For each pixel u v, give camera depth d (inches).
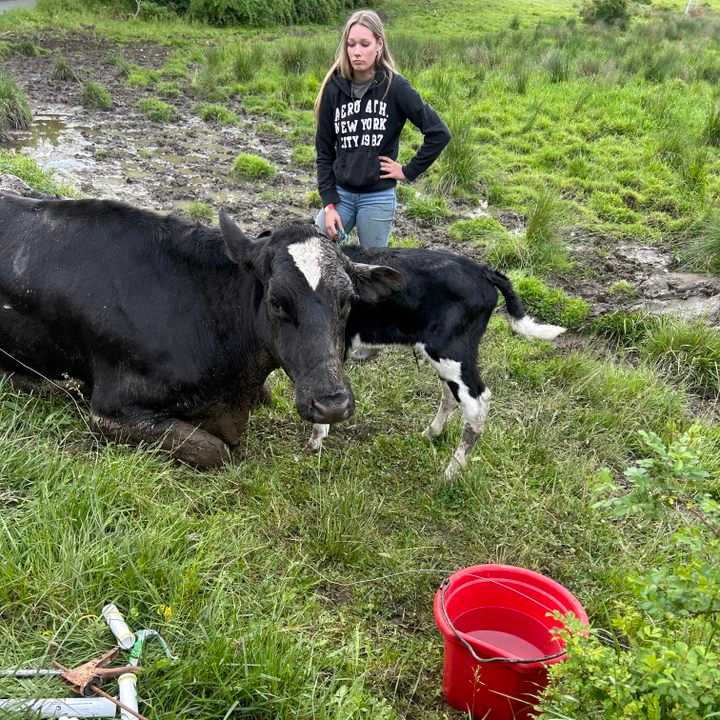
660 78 365.4
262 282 94.2
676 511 102.6
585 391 132.8
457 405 114.8
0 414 100.7
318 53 360.8
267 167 230.4
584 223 210.8
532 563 95.6
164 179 221.8
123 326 102.5
